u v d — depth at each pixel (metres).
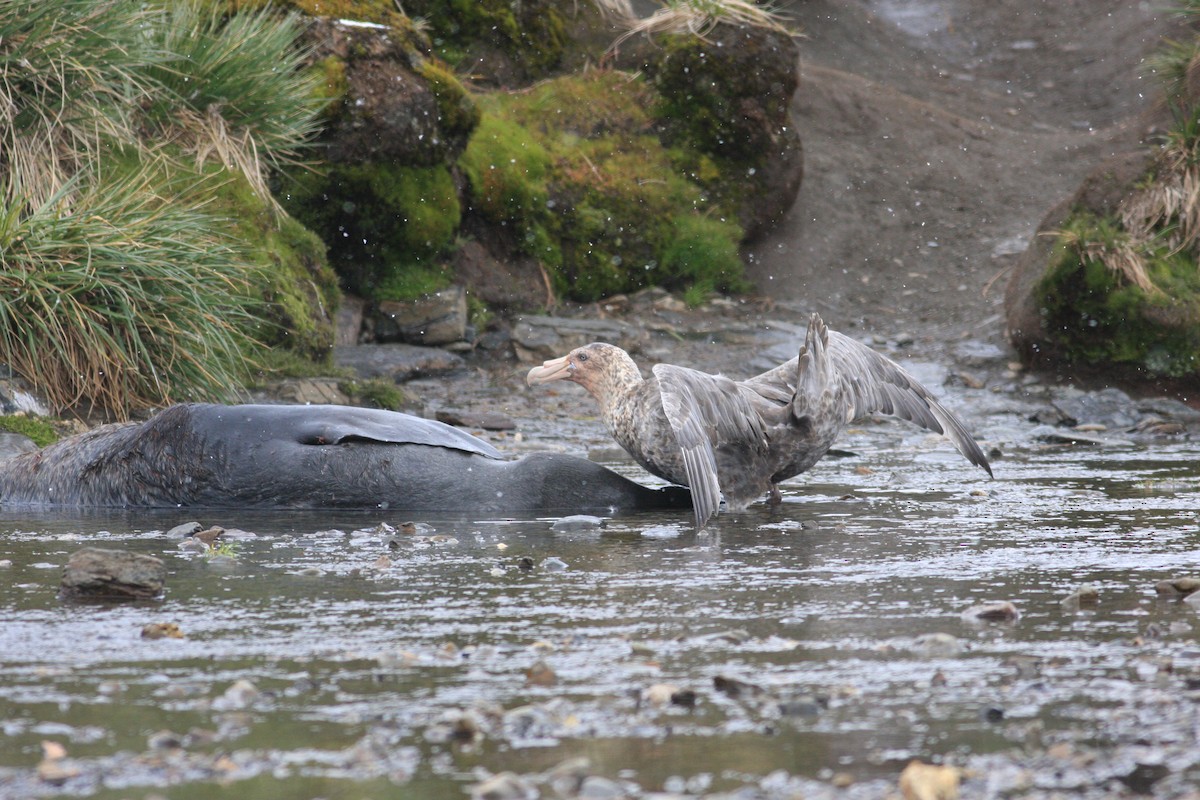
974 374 49.81
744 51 59.19
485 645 15.05
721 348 51.72
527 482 26.69
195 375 35.44
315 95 46.62
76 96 39.38
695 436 23.19
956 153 66.50
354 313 49.09
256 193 42.62
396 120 48.22
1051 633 15.50
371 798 10.41
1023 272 51.69
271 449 27.02
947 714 12.45
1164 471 33.00
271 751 11.50
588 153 57.84
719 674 13.42
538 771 10.99
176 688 13.27
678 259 57.38
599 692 13.16
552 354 50.62
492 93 59.00
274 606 17.09
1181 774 10.84
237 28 44.88
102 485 27.80
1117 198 51.31
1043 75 78.69
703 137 59.84
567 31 62.22
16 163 37.50
